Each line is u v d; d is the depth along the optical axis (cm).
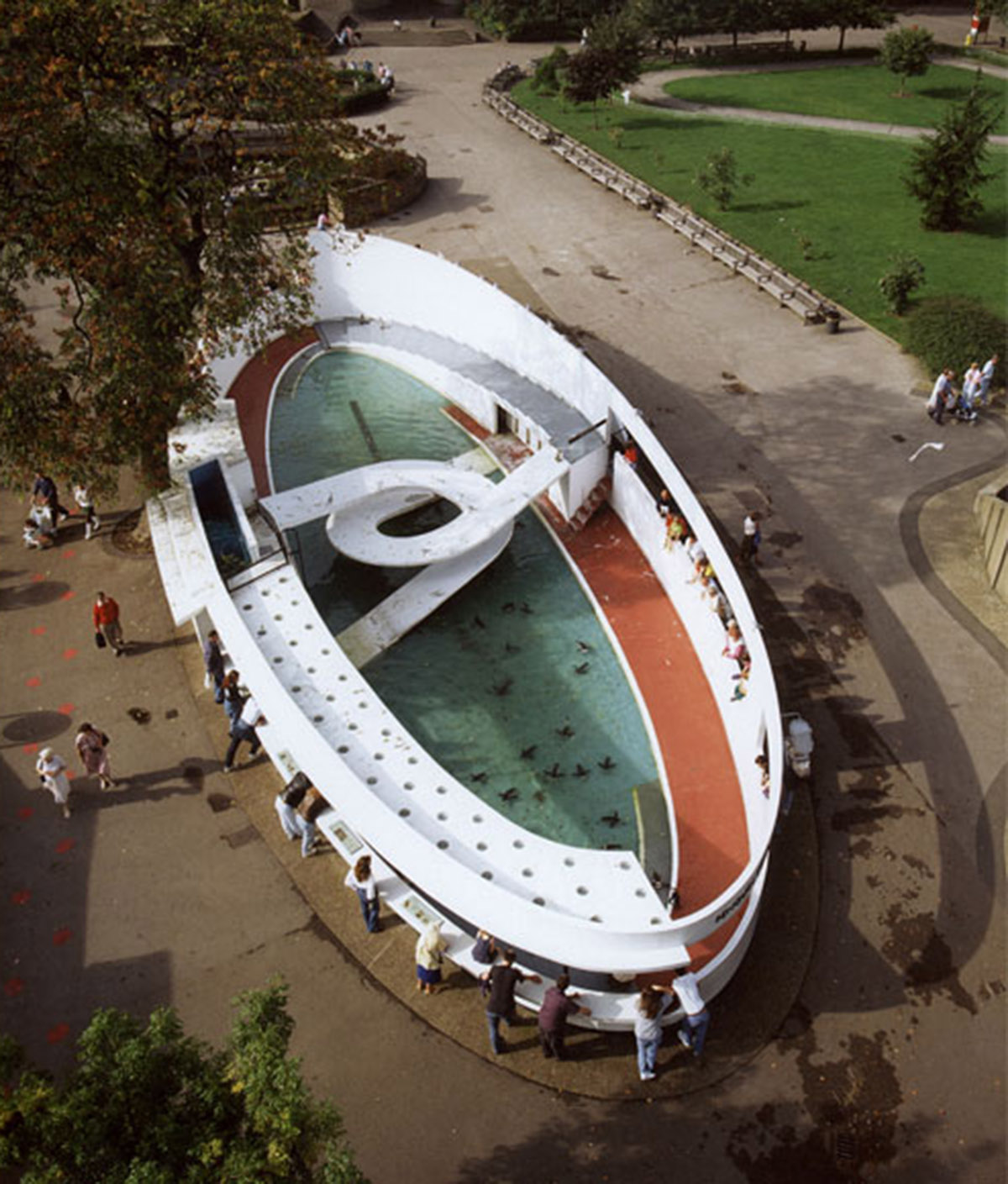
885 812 1884
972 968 1630
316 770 1700
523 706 2134
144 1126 1021
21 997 1591
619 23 5538
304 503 2427
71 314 3531
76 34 1992
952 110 4044
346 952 1645
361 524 2464
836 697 2130
